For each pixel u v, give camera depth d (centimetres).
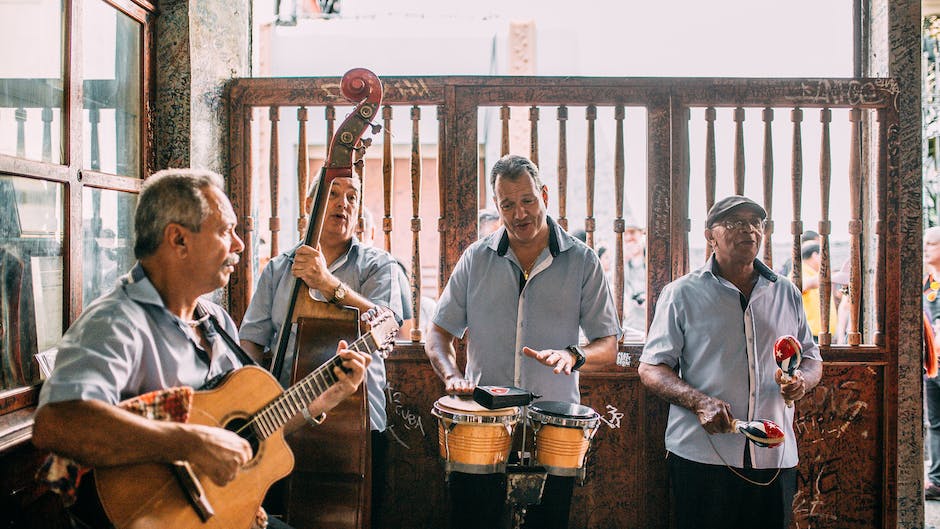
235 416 168
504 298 250
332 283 216
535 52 572
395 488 288
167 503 154
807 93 285
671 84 285
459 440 207
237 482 166
